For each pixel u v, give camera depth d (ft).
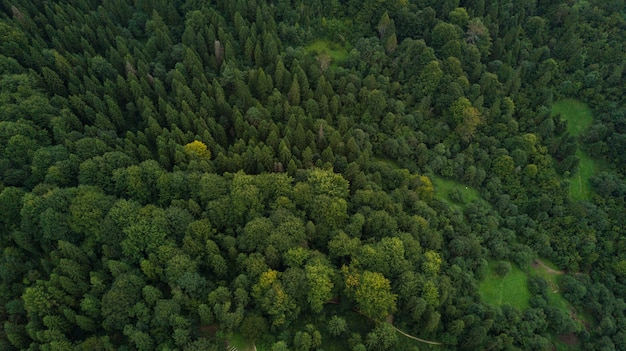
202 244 326.85
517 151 466.29
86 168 354.33
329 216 355.77
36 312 284.41
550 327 387.55
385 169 427.33
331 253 343.67
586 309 411.34
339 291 331.57
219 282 318.24
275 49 482.69
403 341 336.90
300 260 322.14
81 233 330.75
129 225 321.73
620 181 482.28
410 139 460.55
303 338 297.12
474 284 379.14
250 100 448.65
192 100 438.40
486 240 421.59
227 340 306.76
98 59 451.53
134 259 316.40
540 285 410.72
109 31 496.23
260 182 362.33
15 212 333.01
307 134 420.36
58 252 312.09
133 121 449.06
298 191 362.53
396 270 335.26
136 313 289.94
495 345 340.59
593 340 391.24
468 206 441.27
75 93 430.61
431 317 321.93
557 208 451.53
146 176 362.53
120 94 450.30
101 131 397.80
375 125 467.52
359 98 474.90
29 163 366.43
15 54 441.68
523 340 360.07
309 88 473.67
